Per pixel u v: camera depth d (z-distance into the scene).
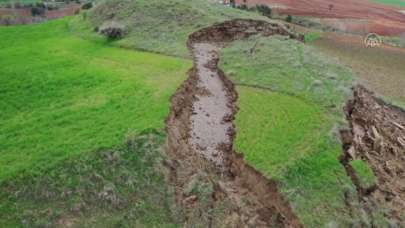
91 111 32.84
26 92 36.06
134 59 44.31
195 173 27.83
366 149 32.62
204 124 33.88
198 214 25.25
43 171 25.92
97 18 57.28
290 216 25.36
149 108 33.12
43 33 55.59
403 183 30.25
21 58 44.53
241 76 41.47
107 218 24.27
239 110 35.12
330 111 35.16
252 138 30.94
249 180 27.80
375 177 29.42
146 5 57.12
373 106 40.16
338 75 43.19
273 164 28.09
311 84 39.28
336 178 27.72
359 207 26.47
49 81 38.16
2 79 38.25
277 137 30.97
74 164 26.69
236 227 24.86
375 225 26.09
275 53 46.19
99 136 29.33
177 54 45.91
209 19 53.84
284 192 26.22
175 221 24.75
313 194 26.50
